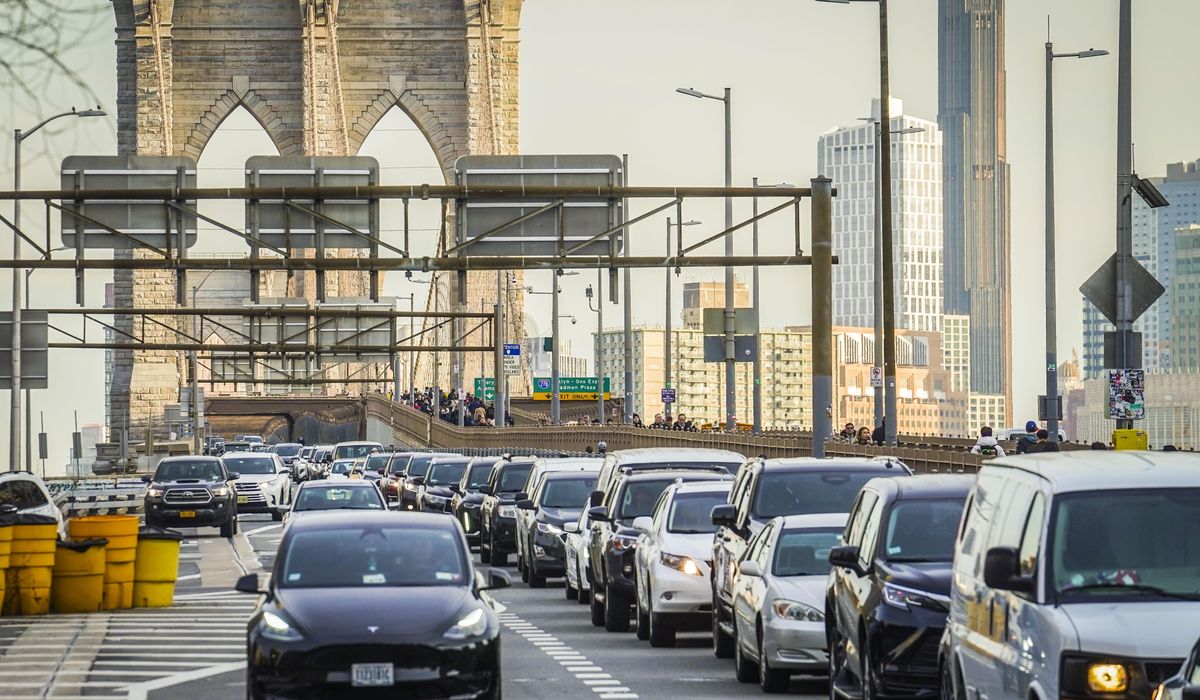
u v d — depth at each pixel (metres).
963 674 35.22
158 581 80.81
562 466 96.50
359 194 107.12
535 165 110.38
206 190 106.75
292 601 41.78
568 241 109.19
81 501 140.75
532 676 54.03
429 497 135.00
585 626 71.44
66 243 107.75
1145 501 31.84
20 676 55.31
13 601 76.88
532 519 93.44
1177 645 28.89
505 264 107.94
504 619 74.62
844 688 44.44
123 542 79.75
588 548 77.12
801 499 57.25
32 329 140.62
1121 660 28.91
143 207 108.06
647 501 71.50
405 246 109.12
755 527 56.72
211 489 134.50
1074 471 32.69
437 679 40.19
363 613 40.97
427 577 43.53
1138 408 71.44
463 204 109.31
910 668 40.47
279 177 112.56
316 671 39.97
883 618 40.75
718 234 107.31
